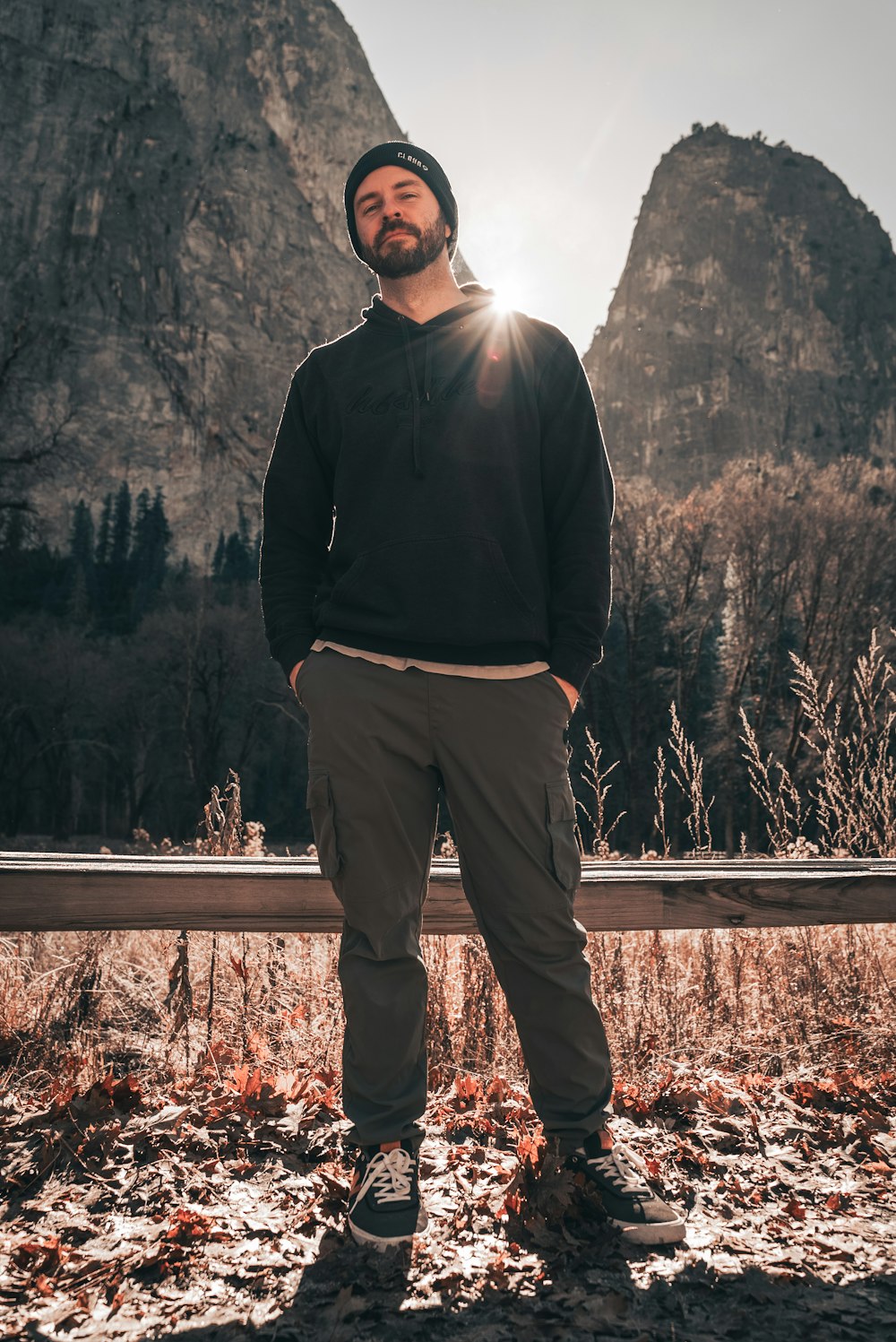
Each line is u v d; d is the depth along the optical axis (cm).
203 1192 174
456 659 170
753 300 19100
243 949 299
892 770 370
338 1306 138
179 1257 153
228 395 12900
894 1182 185
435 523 172
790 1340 132
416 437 175
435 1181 182
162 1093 231
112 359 12119
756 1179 186
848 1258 155
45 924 234
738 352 18650
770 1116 217
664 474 17938
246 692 4275
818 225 19650
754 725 3272
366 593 174
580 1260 152
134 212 13275
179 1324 135
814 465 3869
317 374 194
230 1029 281
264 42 16312
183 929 238
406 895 174
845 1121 215
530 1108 217
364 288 16038
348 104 17088
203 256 13775
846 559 3394
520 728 171
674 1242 159
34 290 12025
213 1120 203
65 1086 231
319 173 16500
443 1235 161
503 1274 148
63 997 294
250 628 4266
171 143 14175
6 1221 165
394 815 172
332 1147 193
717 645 4053
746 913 258
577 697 179
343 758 171
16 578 6375
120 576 8512
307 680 178
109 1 14712
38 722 4278
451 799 176
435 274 194
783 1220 169
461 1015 275
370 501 177
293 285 14625
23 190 12706
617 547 3688
